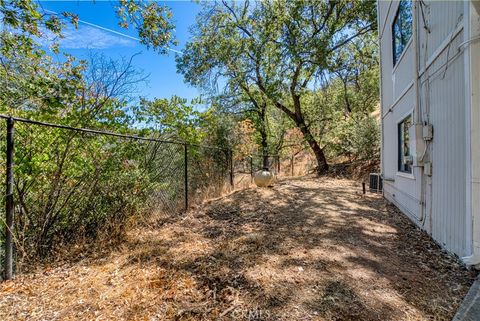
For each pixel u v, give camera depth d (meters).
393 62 6.27
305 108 14.46
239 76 11.16
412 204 4.80
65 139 3.49
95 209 3.85
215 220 4.96
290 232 4.17
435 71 3.76
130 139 4.64
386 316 2.11
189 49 11.44
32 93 3.80
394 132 6.26
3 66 4.20
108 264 3.05
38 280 2.67
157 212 5.13
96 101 4.32
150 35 5.05
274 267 2.91
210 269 2.88
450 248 3.34
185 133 6.54
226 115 11.19
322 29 11.16
